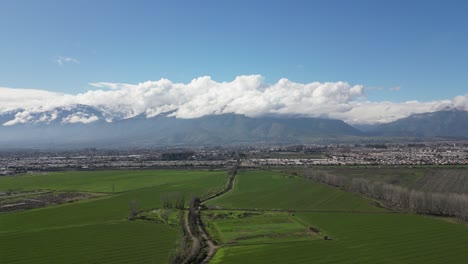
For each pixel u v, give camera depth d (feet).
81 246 509.35
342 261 448.24
